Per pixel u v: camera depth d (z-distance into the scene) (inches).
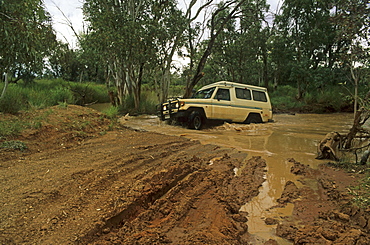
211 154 223.1
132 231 96.3
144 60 609.0
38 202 112.9
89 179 141.9
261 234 99.6
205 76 1167.6
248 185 149.9
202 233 93.6
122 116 574.9
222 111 416.2
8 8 242.8
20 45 250.8
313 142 285.3
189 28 656.4
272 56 994.1
